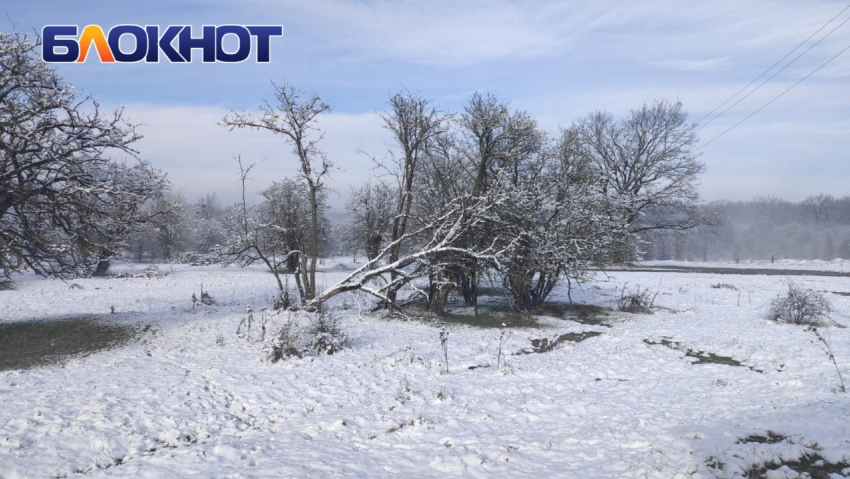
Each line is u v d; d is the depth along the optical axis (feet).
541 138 75.61
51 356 47.09
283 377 40.40
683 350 50.37
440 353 48.62
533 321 68.13
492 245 66.08
